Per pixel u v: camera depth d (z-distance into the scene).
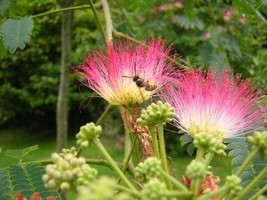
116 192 0.09
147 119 0.10
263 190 0.09
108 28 0.17
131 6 0.32
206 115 0.10
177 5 0.37
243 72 0.29
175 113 0.11
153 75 0.12
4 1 0.16
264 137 0.09
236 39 0.31
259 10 0.19
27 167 0.12
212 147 0.09
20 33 0.14
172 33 0.37
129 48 0.13
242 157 0.12
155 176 0.08
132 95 0.12
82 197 0.05
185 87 0.11
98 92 0.12
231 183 0.08
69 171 0.08
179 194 0.08
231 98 0.11
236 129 0.11
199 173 0.08
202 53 0.28
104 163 0.13
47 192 0.11
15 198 0.11
